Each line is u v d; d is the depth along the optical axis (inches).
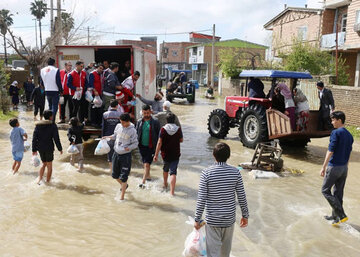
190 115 679.7
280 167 296.5
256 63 1060.5
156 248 164.9
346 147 190.7
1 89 626.5
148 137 250.5
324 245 173.5
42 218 193.6
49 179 255.1
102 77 336.2
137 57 368.2
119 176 229.3
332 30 921.5
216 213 130.3
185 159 333.4
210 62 1956.2
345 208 221.3
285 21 1079.6
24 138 272.4
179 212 207.9
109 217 198.2
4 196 223.5
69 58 362.9
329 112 364.5
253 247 169.6
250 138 385.1
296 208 220.1
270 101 367.2
